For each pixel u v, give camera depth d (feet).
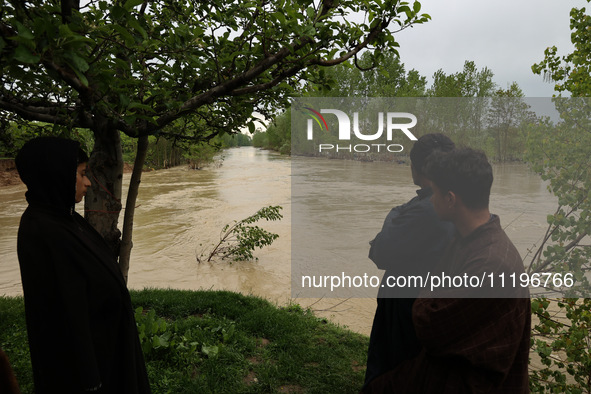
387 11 7.66
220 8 8.68
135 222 41.78
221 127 10.10
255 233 28.86
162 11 9.07
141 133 8.31
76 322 5.44
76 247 5.69
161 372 10.36
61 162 5.68
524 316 4.63
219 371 10.71
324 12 7.76
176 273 26.40
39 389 5.80
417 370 5.24
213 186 73.15
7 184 68.39
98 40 5.92
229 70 8.37
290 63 8.16
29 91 7.68
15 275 25.39
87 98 6.24
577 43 12.94
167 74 8.04
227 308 15.46
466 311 4.63
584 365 8.79
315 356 12.22
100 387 5.62
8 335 12.36
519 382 4.78
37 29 4.40
